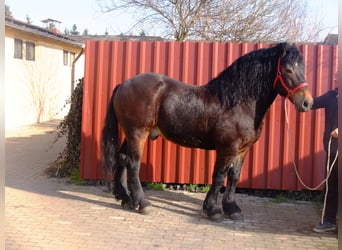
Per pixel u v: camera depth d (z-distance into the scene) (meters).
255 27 13.30
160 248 4.02
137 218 4.94
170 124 4.95
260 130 4.89
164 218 4.98
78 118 6.78
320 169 6.03
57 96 17.47
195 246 4.11
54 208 5.17
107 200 5.65
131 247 4.01
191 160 6.20
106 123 5.35
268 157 6.06
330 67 5.96
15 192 5.86
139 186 5.14
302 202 5.98
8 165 7.77
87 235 4.29
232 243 4.25
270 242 4.32
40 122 15.77
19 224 4.52
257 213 5.36
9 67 13.23
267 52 4.71
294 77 4.49
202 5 13.51
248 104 4.74
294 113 6.03
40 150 9.65
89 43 6.26
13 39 13.38
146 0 14.14
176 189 6.33
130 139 5.11
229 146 4.76
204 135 4.91
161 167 6.25
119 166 5.41
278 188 6.09
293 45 4.62
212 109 4.80
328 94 4.77
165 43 6.15
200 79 6.12
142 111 4.98
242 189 6.33
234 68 4.77
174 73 6.16
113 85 6.27
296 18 13.81
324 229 4.66
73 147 6.88
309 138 6.04
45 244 3.99
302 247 4.21
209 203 4.96
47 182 6.54
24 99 14.41
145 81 5.05
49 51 16.36
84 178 6.41
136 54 6.22
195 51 6.12
